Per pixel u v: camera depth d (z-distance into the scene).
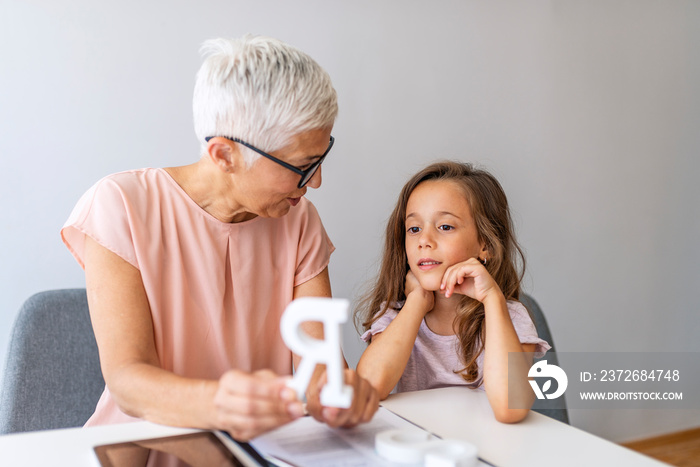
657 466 0.84
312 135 1.08
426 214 1.38
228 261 1.27
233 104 1.05
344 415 0.89
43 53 1.71
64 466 0.81
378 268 2.14
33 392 1.41
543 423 1.01
